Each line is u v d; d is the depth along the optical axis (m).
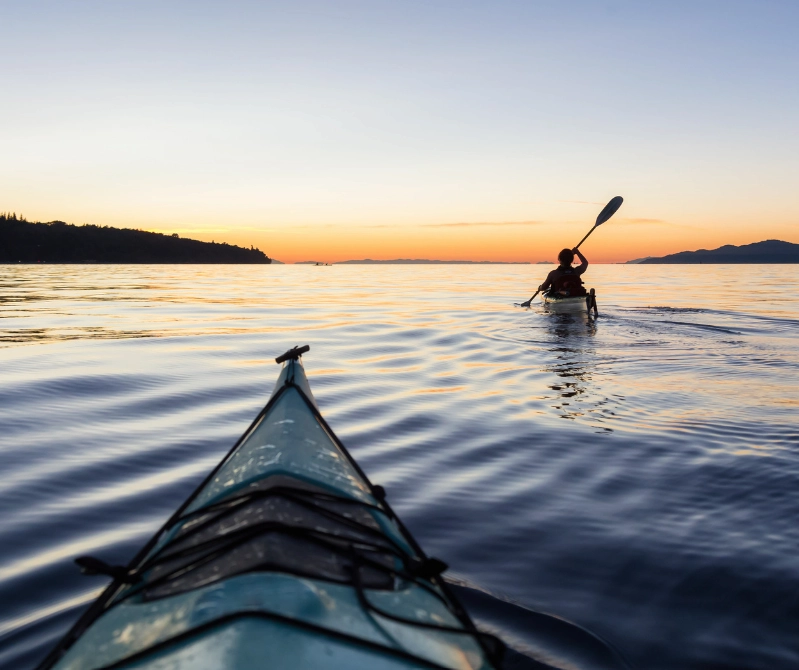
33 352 10.48
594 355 10.38
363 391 7.92
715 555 3.53
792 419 6.29
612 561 3.47
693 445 5.52
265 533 2.15
